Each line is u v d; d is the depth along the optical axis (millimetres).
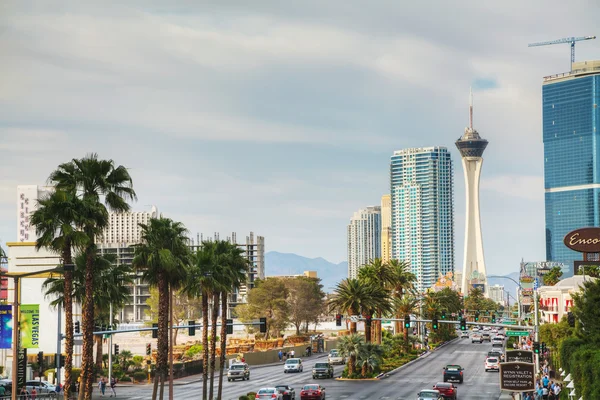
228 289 78938
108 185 62906
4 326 61281
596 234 95250
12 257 109625
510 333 90500
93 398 88500
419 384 96812
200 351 148000
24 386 81812
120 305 98125
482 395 84625
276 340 178375
